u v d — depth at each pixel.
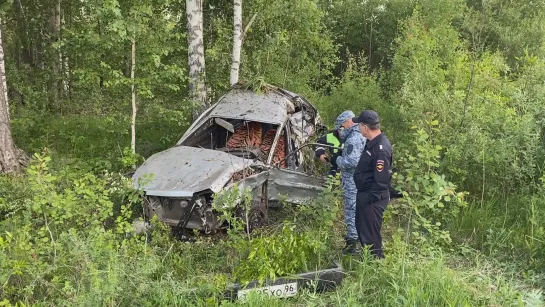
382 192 4.43
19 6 13.21
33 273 3.53
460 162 6.43
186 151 5.71
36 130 9.27
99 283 3.37
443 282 3.94
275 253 4.07
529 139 6.19
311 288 4.06
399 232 4.85
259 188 5.44
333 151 5.95
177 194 4.82
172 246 4.56
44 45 12.22
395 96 9.07
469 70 8.32
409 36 10.78
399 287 3.88
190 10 8.54
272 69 10.47
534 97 7.31
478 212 5.67
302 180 5.86
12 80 10.50
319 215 5.12
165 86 7.64
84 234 4.15
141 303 3.65
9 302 3.27
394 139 7.77
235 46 9.40
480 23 7.93
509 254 4.99
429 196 5.07
